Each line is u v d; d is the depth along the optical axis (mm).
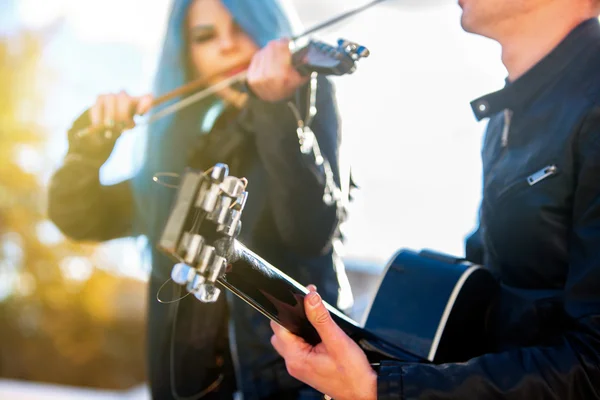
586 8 1298
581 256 1157
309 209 1644
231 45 1919
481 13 1331
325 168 1681
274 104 1561
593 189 1165
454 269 1448
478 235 1561
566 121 1232
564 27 1300
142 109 1764
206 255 956
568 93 1260
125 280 7082
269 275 1158
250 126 1732
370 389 1147
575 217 1186
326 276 1764
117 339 6973
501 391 1108
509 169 1312
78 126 1866
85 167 1887
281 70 1512
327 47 1483
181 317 1729
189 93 1945
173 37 1978
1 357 6805
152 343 1842
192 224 957
